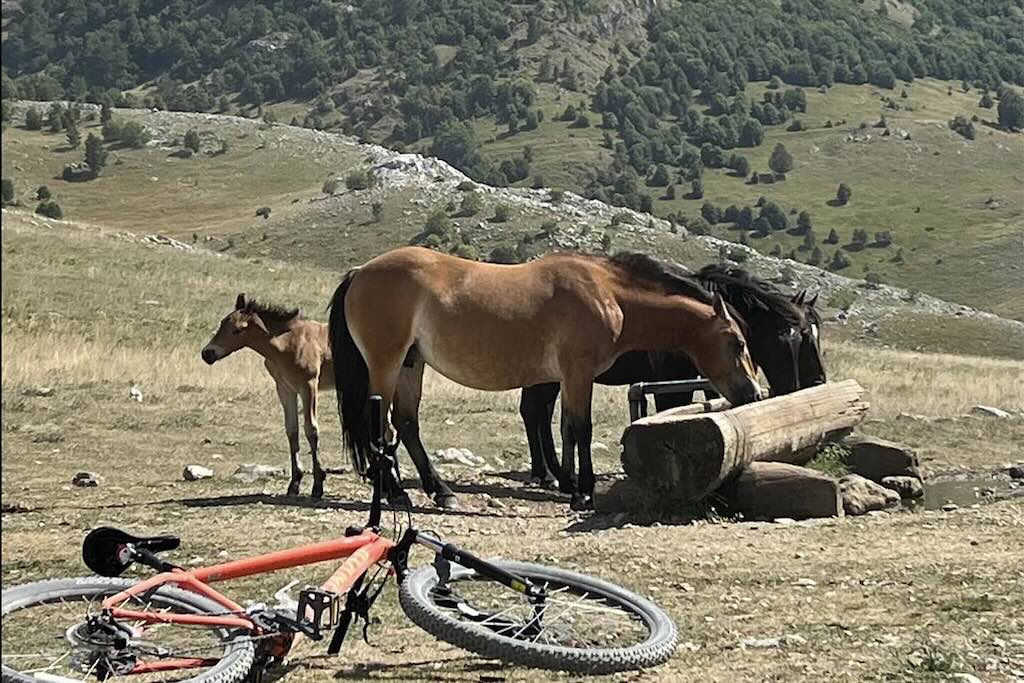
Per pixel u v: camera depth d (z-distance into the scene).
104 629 5.37
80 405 18.78
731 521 11.59
